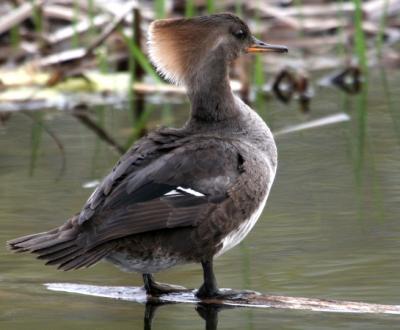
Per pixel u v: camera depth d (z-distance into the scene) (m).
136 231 9.38
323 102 18.44
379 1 22.69
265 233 11.62
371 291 9.81
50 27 21.56
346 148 15.24
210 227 9.81
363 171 14.00
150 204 9.55
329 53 21.94
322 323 9.10
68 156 15.32
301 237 11.42
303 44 21.84
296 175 13.92
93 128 17.19
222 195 9.89
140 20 18.78
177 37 11.04
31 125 17.61
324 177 13.79
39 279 10.55
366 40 22.25
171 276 10.73
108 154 15.39
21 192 13.42
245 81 18.62
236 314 9.52
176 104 19.09
